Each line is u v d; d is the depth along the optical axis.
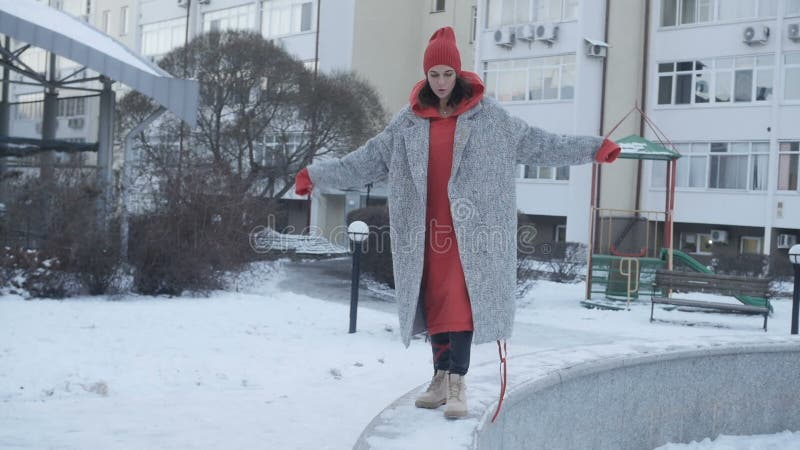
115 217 12.70
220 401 6.01
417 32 35.06
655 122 27.03
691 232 26.92
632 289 16.38
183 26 38.72
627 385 5.71
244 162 24.33
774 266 21.08
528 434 4.66
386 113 28.39
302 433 5.08
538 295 17.23
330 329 10.26
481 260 3.84
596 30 27.22
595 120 27.30
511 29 28.47
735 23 25.62
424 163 3.90
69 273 12.08
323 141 24.59
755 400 6.75
